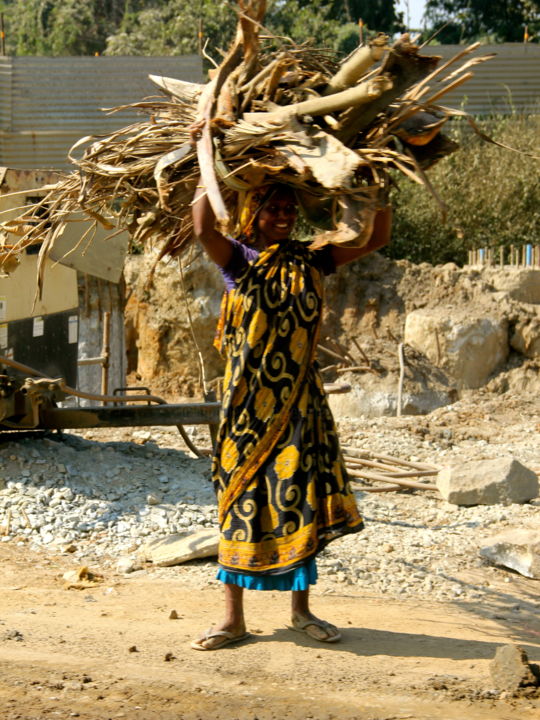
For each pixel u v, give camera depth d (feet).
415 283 53.72
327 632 14.23
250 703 11.54
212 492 24.04
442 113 13.08
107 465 24.56
